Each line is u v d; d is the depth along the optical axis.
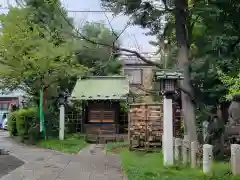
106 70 26.52
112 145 20.98
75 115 28.36
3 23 14.43
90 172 12.20
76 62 15.69
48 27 13.78
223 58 13.49
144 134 18.16
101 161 14.98
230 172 10.95
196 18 13.59
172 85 12.74
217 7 11.77
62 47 14.02
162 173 11.21
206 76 15.55
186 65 13.95
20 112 23.81
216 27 12.41
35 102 26.14
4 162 14.28
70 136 25.47
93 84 26.69
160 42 16.62
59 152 18.31
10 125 27.56
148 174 10.99
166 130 12.75
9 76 16.38
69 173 12.01
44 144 21.11
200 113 17.36
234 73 15.06
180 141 13.12
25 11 13.88
